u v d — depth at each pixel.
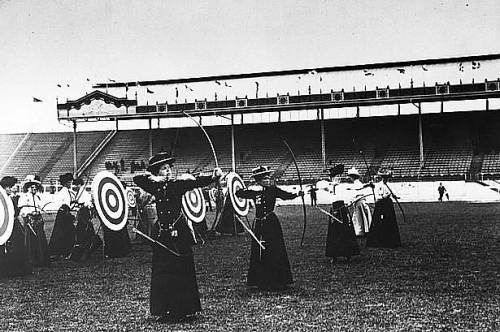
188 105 42.91
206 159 47.19
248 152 47.19
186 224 7.18
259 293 8.56
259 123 50.25
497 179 36.94
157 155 7.26
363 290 8.56
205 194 24.52
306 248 14.09
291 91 41.03
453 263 10.96
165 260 6.95
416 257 11.90
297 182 40.88
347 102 40.19
